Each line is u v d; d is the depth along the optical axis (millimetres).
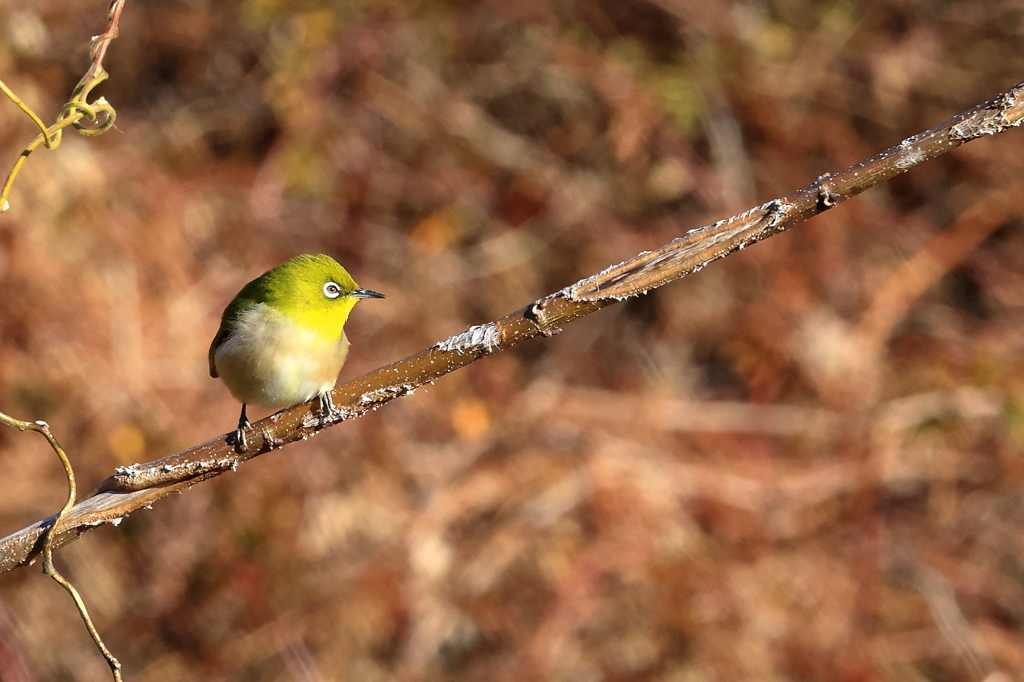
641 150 16062
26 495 12633
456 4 16672
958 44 16453
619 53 16375
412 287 15641
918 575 12938
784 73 16156
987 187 15422
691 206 16000
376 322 15320
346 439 13281
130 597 12445
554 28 16703
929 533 13328
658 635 12305
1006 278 14953
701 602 12414
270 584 12391
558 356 15234
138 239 13992
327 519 12734
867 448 13562
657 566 12570
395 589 12430
